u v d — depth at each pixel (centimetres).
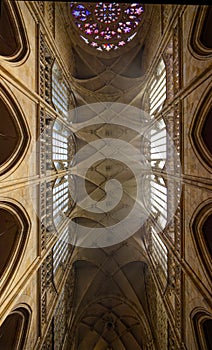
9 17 988
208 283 908
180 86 1124
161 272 1501
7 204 927
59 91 1562
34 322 1100
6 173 883
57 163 1547
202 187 918
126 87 2041
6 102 923
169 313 1276
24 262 1012
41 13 1212
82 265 2042
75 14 1878
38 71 1160
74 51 1972
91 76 2069
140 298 1905
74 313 1811
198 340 1002
